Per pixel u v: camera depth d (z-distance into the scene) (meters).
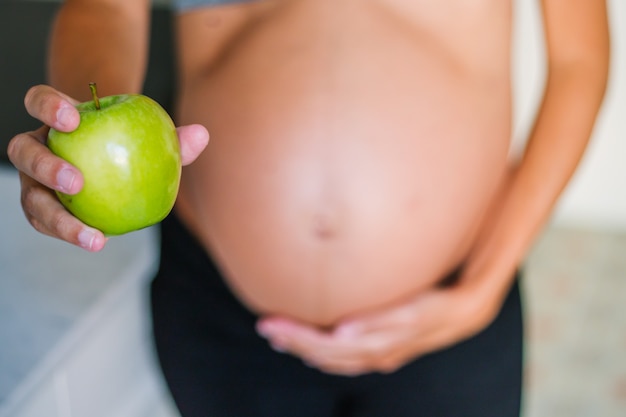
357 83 1.03
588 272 2.15
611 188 2.22
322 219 1.05
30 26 1.89
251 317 1.13
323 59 1.03
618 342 1.96
